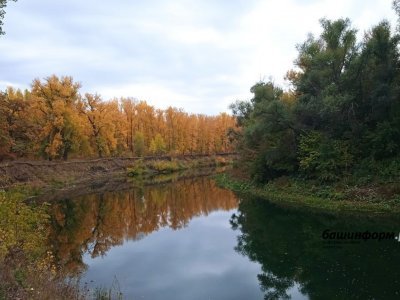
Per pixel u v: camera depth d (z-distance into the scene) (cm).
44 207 1719
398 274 1268
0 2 1716
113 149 6638
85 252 1788
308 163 2767
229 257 1642
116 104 7112
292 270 1415
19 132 4322
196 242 1931
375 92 2556
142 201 3400
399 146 2519
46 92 4978
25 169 4238
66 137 4991
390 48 2652
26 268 1117
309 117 2989
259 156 3431
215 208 2898
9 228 1325
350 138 2741
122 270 1493
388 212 2081
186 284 1322
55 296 919
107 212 2886
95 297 1130
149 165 6888
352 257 1473
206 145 9331
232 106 4531
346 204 2303
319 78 2930
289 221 2186
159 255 1711
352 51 2786
